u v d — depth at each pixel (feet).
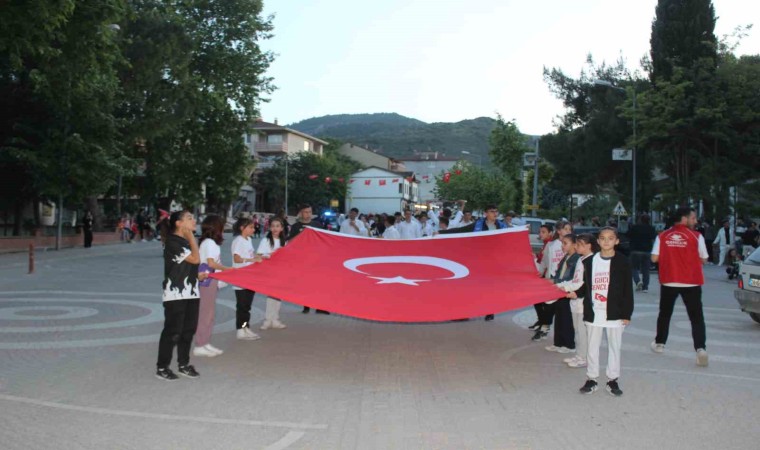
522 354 31.99
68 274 68.18
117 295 51.19
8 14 62.34
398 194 339.98
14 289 54.39
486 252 33.17
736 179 101.24
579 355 28.86
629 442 18.79
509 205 173.37
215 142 142.82
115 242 139.23
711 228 100.12
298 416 21.09
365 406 22.39
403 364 29.30
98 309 43.52
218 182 147.02
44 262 82.84
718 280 74.08
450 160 465.47
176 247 25.39
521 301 27.12
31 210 127.85
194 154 143.54
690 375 27.53
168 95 114.73
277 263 31.37
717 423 20.68
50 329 35.83
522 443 18.61
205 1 138.21
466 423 20.51
